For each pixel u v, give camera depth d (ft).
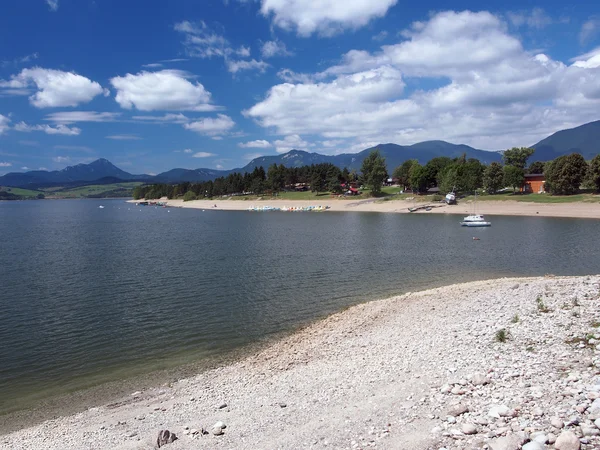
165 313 107.34
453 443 30.96
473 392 41.14
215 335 89.92
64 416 57.93
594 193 420.77
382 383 51.44
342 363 65.00
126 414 55.93
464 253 193.06
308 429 40.63
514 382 41.65
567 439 26.63
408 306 99.71
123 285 140.36
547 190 475.31
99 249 232.12
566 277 126.41
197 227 372.58
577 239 229.66
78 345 86.79
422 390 45.21
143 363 76.43
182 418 51.44
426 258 181.37
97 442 46.68
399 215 460.55
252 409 50.85
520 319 68.95
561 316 66.28
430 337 70.38
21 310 112.68
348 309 104.53
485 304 90.38
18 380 71.20
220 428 44.73
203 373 70.13
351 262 174.60
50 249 234.17
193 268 168.45
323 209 591.78
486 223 315.17
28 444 49.37
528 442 28.22
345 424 39.96
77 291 133.08
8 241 276.41
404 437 34.06
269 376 64.75
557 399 35.12
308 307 108.88
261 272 156.76
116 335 92.07
